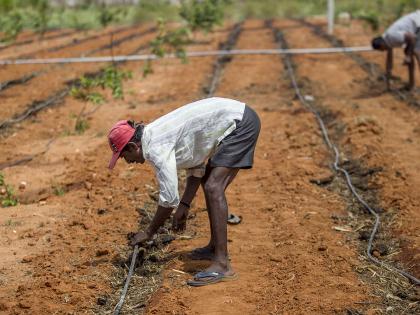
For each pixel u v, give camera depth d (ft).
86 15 96.99
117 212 25.66
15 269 21.36
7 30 68.23
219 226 19.70
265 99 43.60
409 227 24.25
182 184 28.37
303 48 64.34
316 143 34.12
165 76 51.34
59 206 26.50
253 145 19.49
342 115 39.09
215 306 18.94
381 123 37.40
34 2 82.84
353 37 71.41
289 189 28.17
